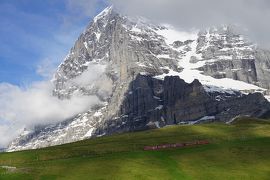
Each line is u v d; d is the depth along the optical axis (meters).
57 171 99.19
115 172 97.25
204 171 99.69
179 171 99.50
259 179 93.62
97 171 98.44
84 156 123.56
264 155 114.31
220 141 141.00
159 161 109.00
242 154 115.94
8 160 124.00
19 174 97.06
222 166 104.31
